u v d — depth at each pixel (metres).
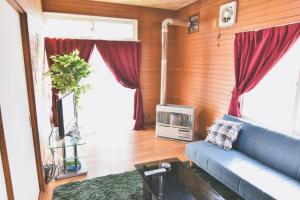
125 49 4.29
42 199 2.25
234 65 3.05
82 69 2.97
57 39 3.79
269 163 2.32
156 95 4.87
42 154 2.65
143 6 4.35
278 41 2.43
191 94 4.31
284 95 2.57
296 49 2.38
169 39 4.73
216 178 2.41
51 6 3.73
